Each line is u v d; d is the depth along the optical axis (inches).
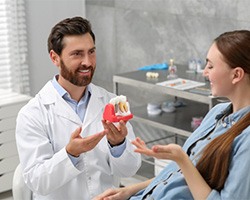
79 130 85.0
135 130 183.0
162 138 166.1
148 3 170.7
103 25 188.7
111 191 86.4
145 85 146.7
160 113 155.9
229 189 68.4
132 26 177.9
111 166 94.6
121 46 183.8
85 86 92.6
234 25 148.6
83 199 92.4
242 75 71.5
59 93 94.0
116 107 86.6
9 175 156.3
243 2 144.9
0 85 179.6
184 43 162.9
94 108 95.5
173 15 164.1
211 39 154.9
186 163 70.2
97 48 193.3
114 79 156.6
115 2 181.6
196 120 142.9
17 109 155.6
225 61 71.6
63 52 89.0
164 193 76.7
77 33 88.5
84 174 92.5
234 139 70.3
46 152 90.4
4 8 176.1
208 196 69.4
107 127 86.5
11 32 178.9
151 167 163.6
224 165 69.6
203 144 77.0
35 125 91.4
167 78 150.4
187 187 75.5
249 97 73.7
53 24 188.7
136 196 85.4
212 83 73.7
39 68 188.1
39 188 88.7
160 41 169.9
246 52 70.9
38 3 183.5
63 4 190.1
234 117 74.6
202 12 155.8
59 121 92.8
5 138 154.2
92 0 190.9
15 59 181.5
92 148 86.4
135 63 180.2
